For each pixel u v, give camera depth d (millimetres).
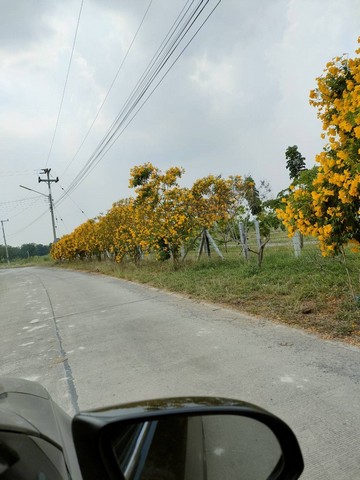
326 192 5250
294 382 3781
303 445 2746
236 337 5469
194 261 14891
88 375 4762
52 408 1580
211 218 13133
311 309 6043
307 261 9562
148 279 12805
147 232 14555
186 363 4699
